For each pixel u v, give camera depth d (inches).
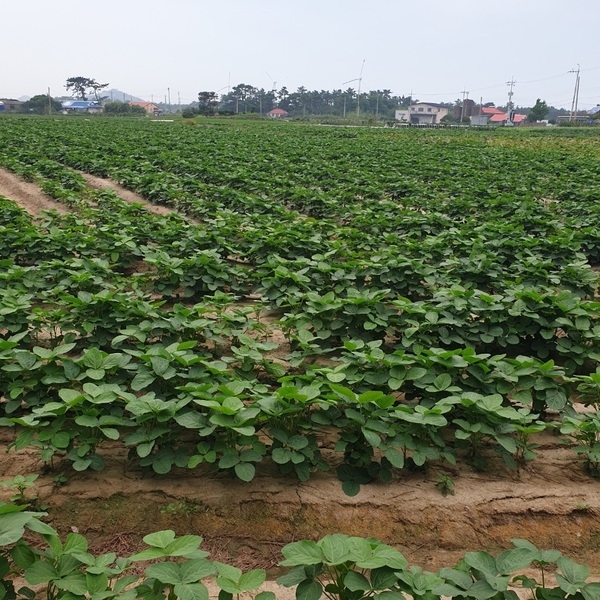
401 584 118.5
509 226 460.4
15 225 473.4
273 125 2743.6
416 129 2812.5
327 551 118.0
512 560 121.1
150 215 527.5
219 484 184.5
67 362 198.8
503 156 1210.6
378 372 208.1
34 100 4215.1
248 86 5654.5
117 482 184.7
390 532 173.8
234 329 260.5
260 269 394.9
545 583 157.3
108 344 263.1
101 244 415.8
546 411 233.0
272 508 177.3
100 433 188.1
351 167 951.6
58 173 788.0
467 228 483.2
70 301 259.3
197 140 1402.6
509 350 291.0
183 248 402.0
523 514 180.7
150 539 123.3
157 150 1096.2
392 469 194.5
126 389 205.0
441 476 193.5
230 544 169.8
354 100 5821.9
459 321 256.8
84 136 1382.9
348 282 334.0
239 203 600.7
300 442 178.9
